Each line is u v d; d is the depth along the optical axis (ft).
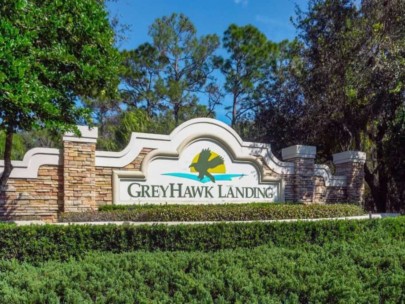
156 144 38.04
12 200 31.76
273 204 38.86
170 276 14.83
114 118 71.92
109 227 21.80
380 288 14.19
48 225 21.29
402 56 47.73
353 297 13.11
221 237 22.94
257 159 42.75
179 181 38.63
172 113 79.10
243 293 13.41
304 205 36.17
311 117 54.60
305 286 13.80
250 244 23.26
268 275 15.08
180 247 22.31
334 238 23.88
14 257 20.20
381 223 25.48
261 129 63.57
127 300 12.79
